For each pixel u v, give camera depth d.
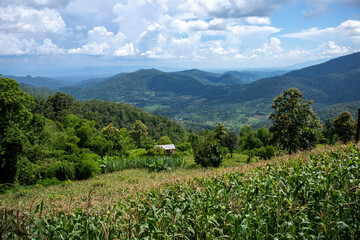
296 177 4.80
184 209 3.97
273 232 3.58
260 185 4.74
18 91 23.61
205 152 25.41
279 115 26.72
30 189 19.64
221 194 4.82
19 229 2.80
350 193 3.96
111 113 120.44
